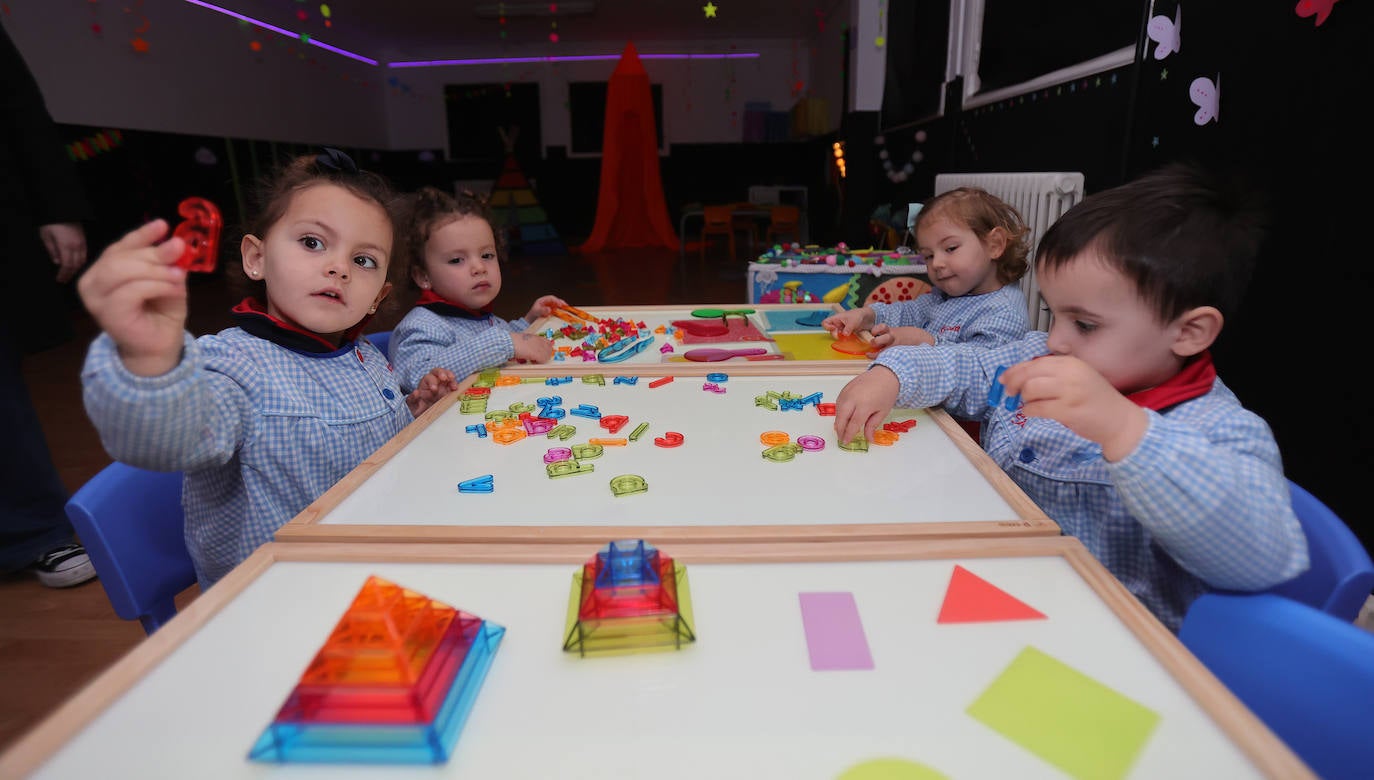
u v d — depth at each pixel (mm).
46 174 1746
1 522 1766
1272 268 1484
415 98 10672
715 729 423
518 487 750
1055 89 2537
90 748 412
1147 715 425
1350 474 1315
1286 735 527
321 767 401
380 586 460
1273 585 622
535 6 7996
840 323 1477
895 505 698
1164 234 704
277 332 1017
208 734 423
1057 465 911
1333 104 1320
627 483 741
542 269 7379
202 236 605
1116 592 531
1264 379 1518
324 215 985
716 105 10578
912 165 4469
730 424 929
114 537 867
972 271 1618
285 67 7938
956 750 407
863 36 5211
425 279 1674
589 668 472
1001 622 512
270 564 593
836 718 430
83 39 5328
